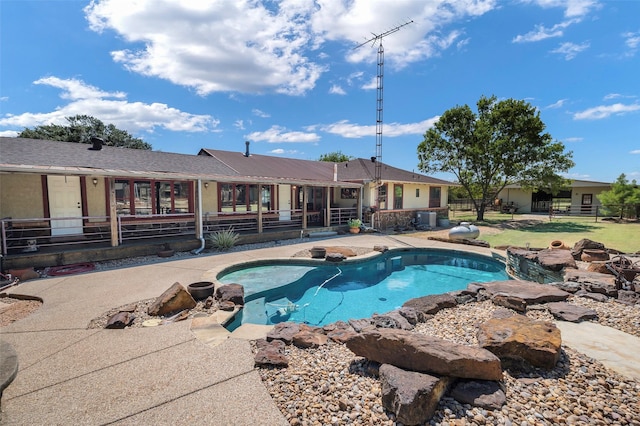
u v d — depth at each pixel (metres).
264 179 13.25
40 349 4.02
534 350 3.18
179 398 2.98
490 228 19.03
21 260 8.15
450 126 24.42
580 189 31.94
